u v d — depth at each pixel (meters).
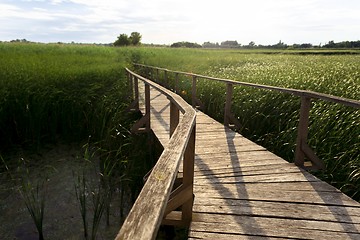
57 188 4.21
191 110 2.44
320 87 6.85
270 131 5.47
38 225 3.16
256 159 3.79
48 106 5.80
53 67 9.43
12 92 5.69
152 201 0.82
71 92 6.48
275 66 14.09
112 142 5.19
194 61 20.48
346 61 18.03
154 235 0.68
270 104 6.00
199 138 4.79
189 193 2.33
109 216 3.61
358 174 3.38
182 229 3.19
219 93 7.86
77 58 15.77
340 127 4.31
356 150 3.80
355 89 6.41
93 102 6.55
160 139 4.61
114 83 8.29
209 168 3.49
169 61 21.17
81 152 5.46
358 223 2.33
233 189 2.94
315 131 4.50
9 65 8.98
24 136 5.54
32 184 4.33
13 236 3.26
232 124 5.76
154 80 14.52
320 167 3.53
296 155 3.56
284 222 2.36
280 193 2.85
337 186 3.59
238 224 2.33
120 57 23.31
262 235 2.19
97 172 4.69
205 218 2.42
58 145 5.73
